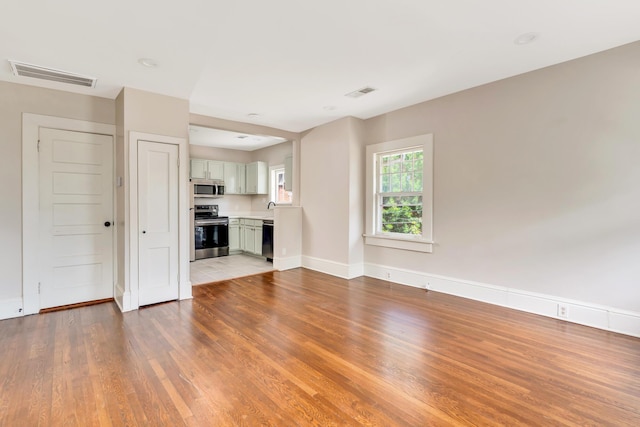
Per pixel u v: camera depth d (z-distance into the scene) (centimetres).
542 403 175
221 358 226
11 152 305
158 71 284
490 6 202
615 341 248
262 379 200
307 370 211
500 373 206
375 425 159
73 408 171
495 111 332
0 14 196
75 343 248
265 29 225
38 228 318
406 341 253
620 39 247
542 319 295
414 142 405
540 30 232
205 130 547
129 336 262
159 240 344
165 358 226
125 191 321
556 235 295
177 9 196
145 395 183
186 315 311
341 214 468
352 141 457
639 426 157
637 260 254
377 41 245
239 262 591
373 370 211
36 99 315
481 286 348
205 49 247
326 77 313
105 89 326
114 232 361
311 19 213
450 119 370
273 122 483
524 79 311
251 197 758
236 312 320
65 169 333
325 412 169
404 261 425
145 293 336
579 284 283
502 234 331
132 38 229
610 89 263
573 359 222
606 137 266
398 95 369
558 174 293
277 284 428
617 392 184
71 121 333
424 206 397
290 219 525
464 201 361
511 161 322
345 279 454
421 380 198
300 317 306
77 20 204
